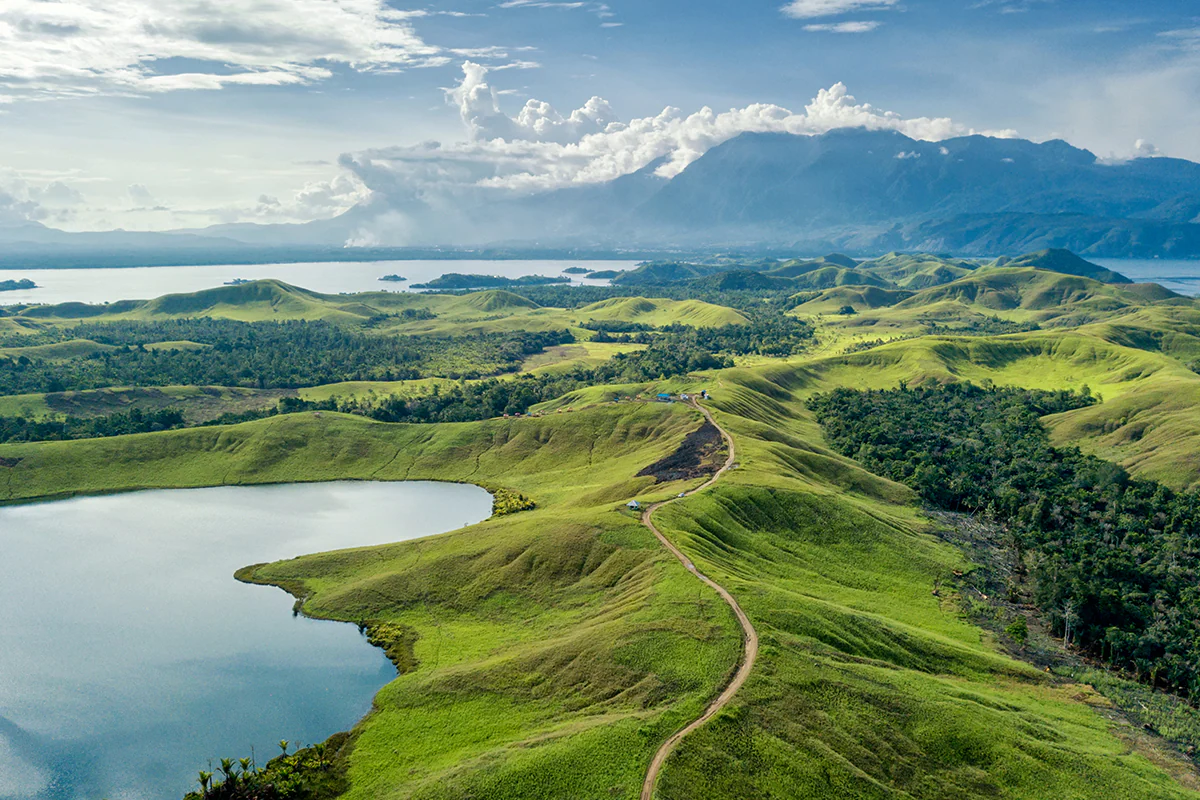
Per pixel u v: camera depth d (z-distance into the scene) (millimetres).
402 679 112938
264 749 100688
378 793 85688
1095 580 144875
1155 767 93188
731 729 85625
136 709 110125
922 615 137125
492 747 90562
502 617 130875
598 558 137500
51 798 91938
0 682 117438
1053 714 104000
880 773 84062
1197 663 118562
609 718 89938
